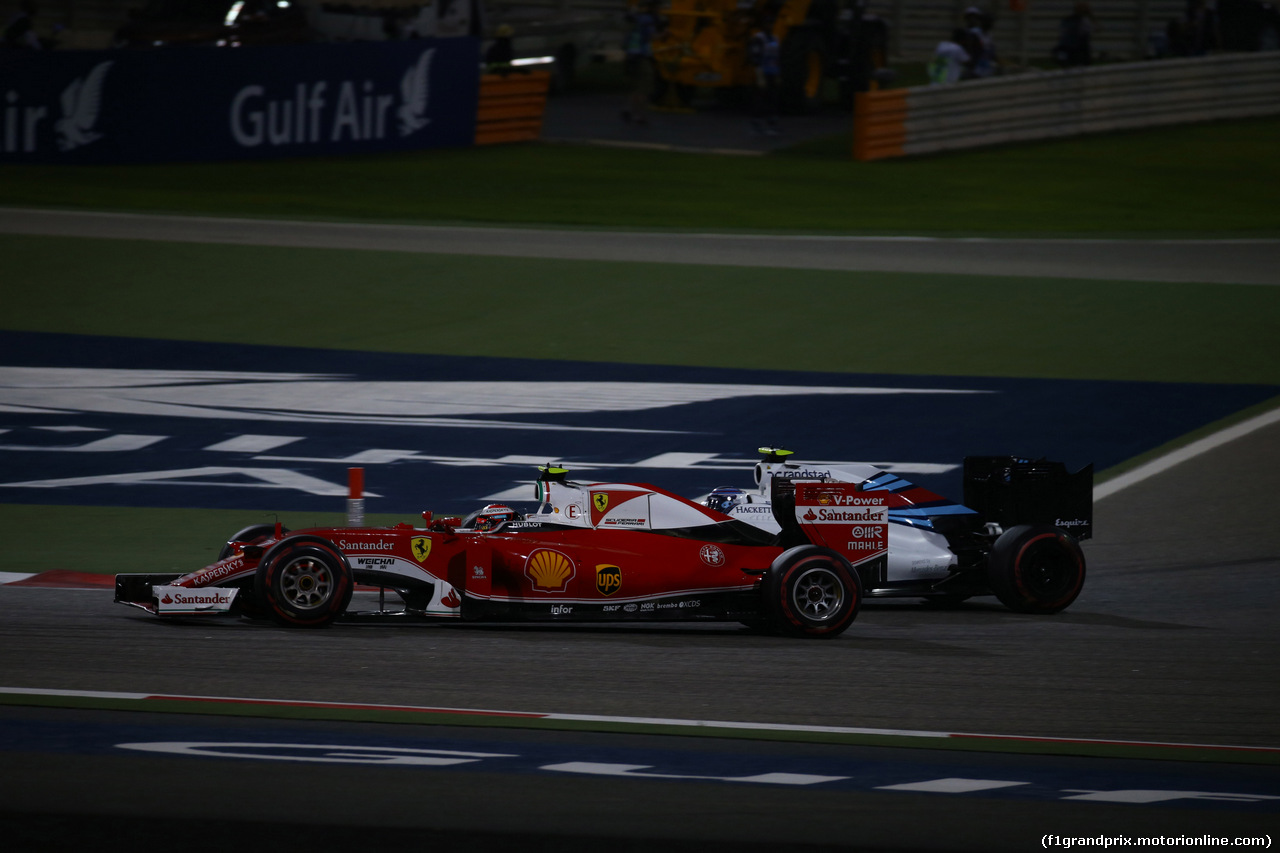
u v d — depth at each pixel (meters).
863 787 23.08
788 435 56.25
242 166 110.94
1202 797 23.12
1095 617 37.34
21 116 103.75
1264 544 44.78
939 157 126.50
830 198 109.00
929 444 55.25
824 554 34.53
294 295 78.25
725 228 98.44
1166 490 50.66
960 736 26.14
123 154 107.44
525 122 126.12
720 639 34.06
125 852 19.47
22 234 87.69
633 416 58.66
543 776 23.12
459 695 27.84
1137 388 63.97
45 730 24.75
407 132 119.12
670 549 34.75
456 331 72.38
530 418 58.28
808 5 139.00
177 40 113.62
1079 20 148.50
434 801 21.78
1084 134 138.25
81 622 33.06
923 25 185.25
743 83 138.88
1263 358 69.31
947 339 72.38
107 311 74.00
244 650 30.69
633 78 136.75
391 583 33.69
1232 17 167.62
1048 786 23.42
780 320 75.44
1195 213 107.44
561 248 90.75
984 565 38.25
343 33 122.81
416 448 54.25
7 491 48.53
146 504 47.47
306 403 60.22
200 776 22.58
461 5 130.75
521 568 33.88
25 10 118.44
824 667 31.11
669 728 26.03
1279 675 31.11
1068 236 98.81
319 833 20.34
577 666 30.50
